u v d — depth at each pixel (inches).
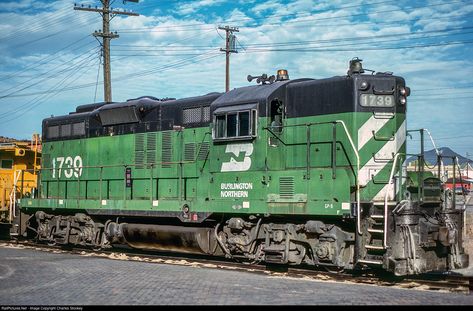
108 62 1152.2
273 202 526.3
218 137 569.9
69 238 753.6
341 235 492.1
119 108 697.0
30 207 805.9
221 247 591.5
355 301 354.3
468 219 873.5
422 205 475.5
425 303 350.0
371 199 495.5
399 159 488.1
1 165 912.9
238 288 402.0
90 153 741.9
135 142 682.8
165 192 643.5
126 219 700.0
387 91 506.0
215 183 580.7
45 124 823.7
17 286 415.2
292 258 531.5
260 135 537.3
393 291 398.9
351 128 497.7
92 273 482.3
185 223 629.0
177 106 639.1
